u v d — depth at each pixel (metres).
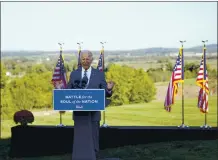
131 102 25.78
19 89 34.25
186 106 24.59
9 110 33.97
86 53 7.36
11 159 10.86
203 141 10.83
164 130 11.07
